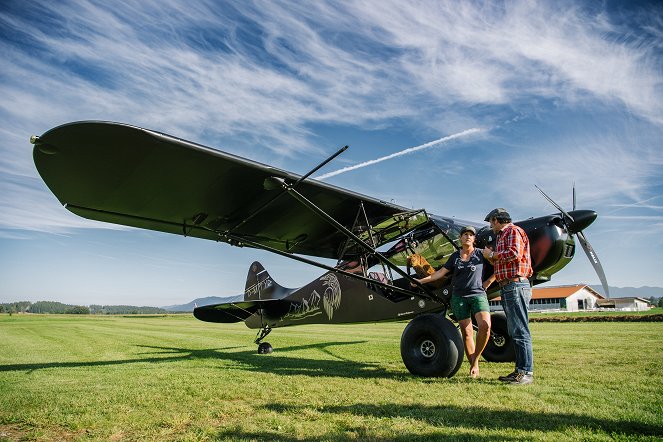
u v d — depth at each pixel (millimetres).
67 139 3797
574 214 5148
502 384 3971
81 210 5047
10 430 2760
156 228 5730
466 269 4535
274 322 8492
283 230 6465
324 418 2816
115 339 12031
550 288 60219
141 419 2902
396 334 13625
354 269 6637
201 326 22859
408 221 5938
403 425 2607
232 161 4418
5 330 17328
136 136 3834
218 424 2768
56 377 4863
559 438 2314
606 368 4949
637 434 2373
